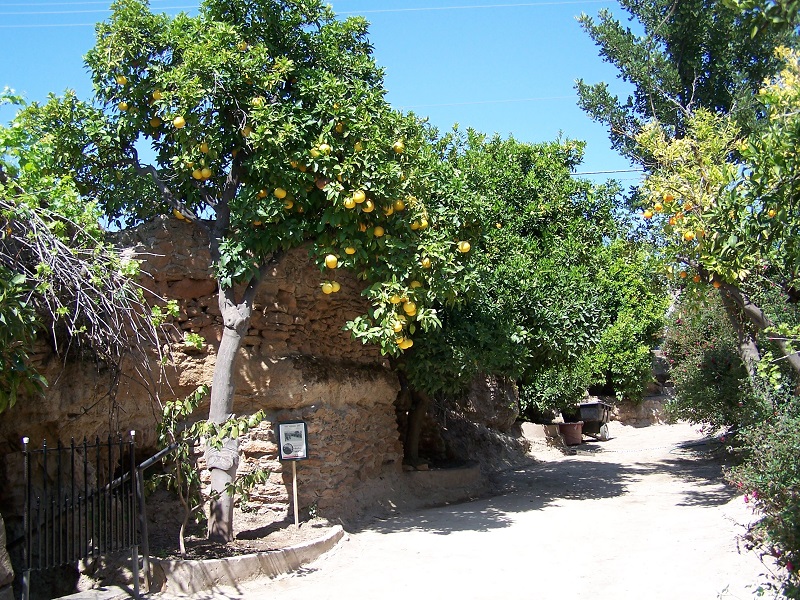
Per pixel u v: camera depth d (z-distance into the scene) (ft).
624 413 96.48
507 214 44.09
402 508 39.47
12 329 18.83
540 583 24.11
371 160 29.27
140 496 23.84
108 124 31.68
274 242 29.89
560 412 85.97
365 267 31.91
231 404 29.04
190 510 26.48
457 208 34.60
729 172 23.54
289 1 32.35
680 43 44.21
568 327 41.16
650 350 85.56
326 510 33.35
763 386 28.07
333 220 29.55
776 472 21.12
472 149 46.93
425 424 52.31
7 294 18.34
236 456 28.89
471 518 36.55
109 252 23.47
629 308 83.87
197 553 25.95
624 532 31.71
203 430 25.38
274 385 32.89
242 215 29.32
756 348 27.99
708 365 46.62
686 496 41.34
